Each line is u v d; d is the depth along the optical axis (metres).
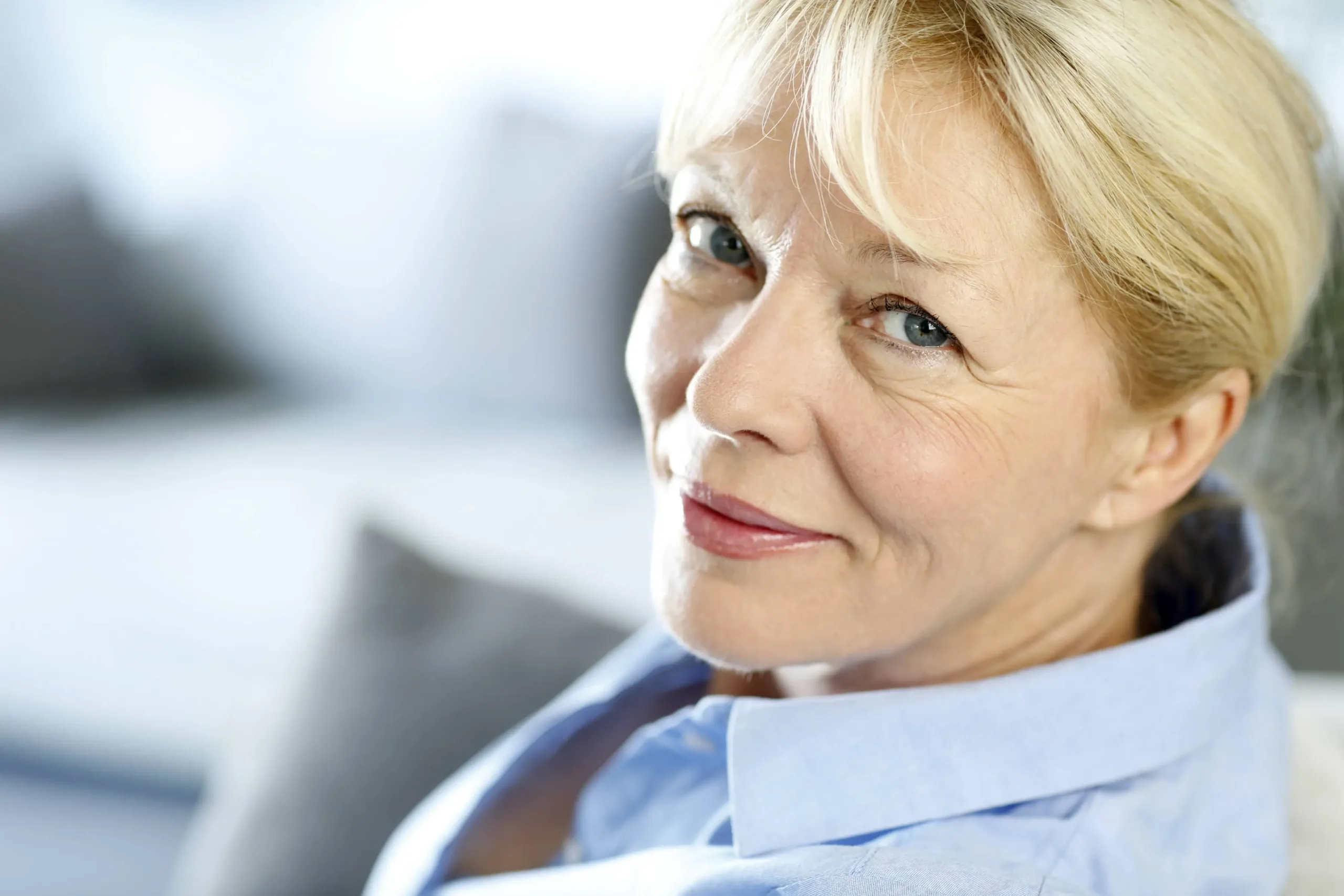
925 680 0.71
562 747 0.90
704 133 0.61
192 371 2.38
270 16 2.66
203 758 1.32
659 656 0.90
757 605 0.62
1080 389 0.60
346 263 2.24
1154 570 0.75
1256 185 0.60
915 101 0.54
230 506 1.79
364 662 1.08
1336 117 1.71
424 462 1.96
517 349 2.12
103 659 1.44
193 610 1.51
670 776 0.79
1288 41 1.68
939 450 0.58
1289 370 0.80
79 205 2.34
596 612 1.13
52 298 2.25
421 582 1.13
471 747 1.04
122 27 2.78
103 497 1.83
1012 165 0.55
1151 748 0.64
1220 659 0.66
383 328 2.22
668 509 0.65
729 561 0.62
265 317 2.31
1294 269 0.64
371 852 1.01
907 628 0.63
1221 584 0.74
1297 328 0.67
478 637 1.09
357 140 2.29
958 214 0.54
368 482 1.87
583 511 1.76
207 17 2.71
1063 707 0.63
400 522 1.21
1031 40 0.55
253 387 2.35
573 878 0.71
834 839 0.64
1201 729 0.65
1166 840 0.63
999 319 0.56
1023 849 0.61
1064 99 0.55
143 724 1.35
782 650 0.63
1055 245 0.56
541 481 1.88
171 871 1.28
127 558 1.64
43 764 1.38
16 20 2.87
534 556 1.58
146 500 1.81
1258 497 0.87
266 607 1.51
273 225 2.30
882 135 0.54
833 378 0.58
